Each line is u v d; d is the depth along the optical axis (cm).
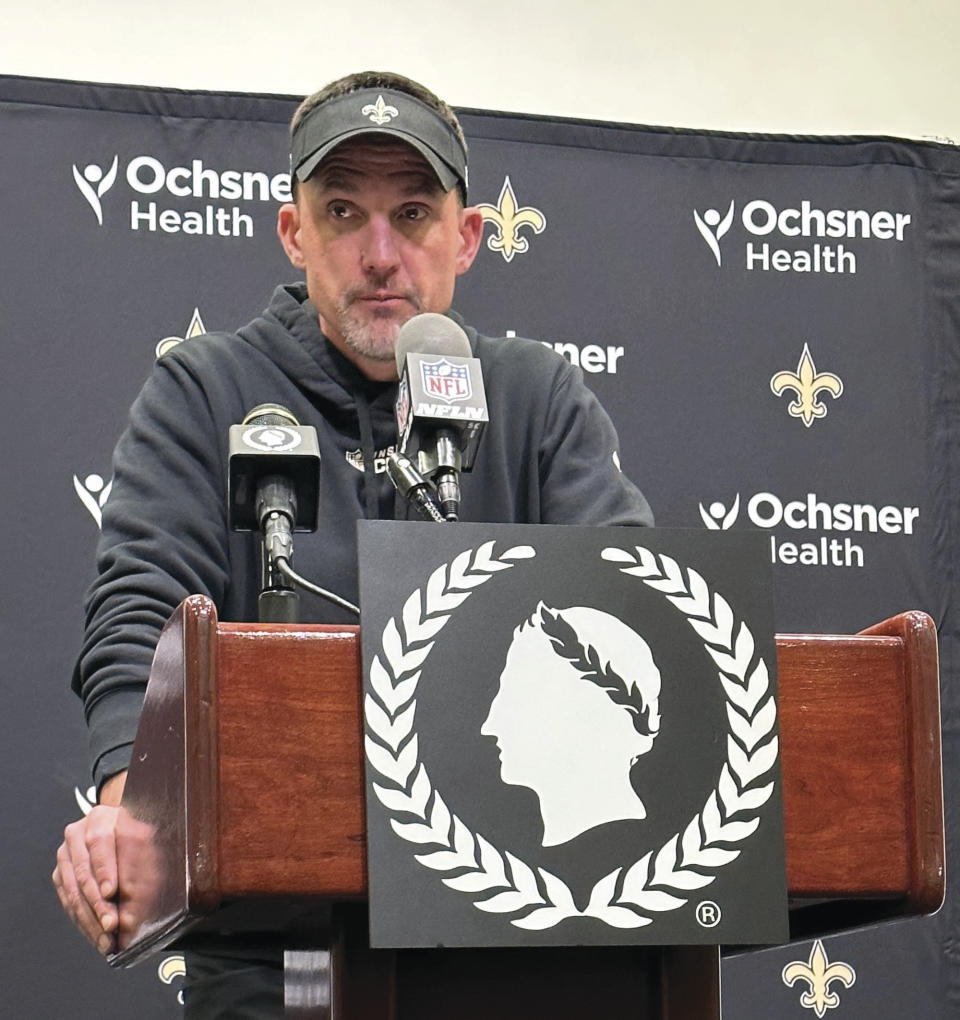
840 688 314
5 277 736
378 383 553
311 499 417
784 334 801
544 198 793
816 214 815
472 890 284
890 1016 741
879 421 799
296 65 814
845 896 309
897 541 790
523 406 553
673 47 855
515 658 296
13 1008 676
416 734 289
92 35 798
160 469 520
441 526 300
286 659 290
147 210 755
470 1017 313
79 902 397
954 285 820
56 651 709
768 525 782
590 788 293
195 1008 478
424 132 546
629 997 320
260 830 284
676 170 809
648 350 789
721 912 293
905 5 879
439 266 552
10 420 724
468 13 839
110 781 434
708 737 301
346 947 304
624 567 305
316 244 548
